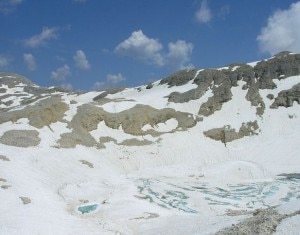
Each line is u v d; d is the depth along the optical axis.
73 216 47.06
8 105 146.75
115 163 74.81
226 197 58.69
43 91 173.62
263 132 87.94
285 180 68.44
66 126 79.31
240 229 32.41
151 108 92.44
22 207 45.50
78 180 61.94
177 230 39.91
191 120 92.25
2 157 59.34
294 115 90.81
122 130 85.12
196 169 75.00
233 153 82.38
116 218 47.69
